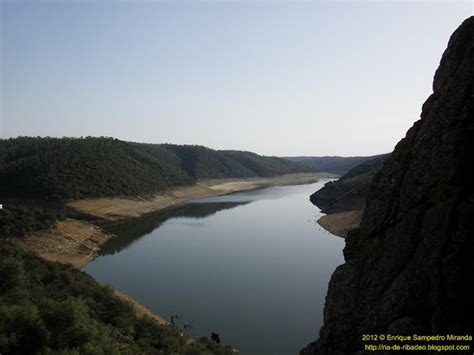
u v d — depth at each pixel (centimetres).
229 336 3784
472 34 1420
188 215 11794
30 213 7744
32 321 2077
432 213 1309
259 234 8469
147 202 13725
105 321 3369
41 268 4444
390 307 1360
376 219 1580
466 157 1301
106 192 12900
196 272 5778
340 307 1602
